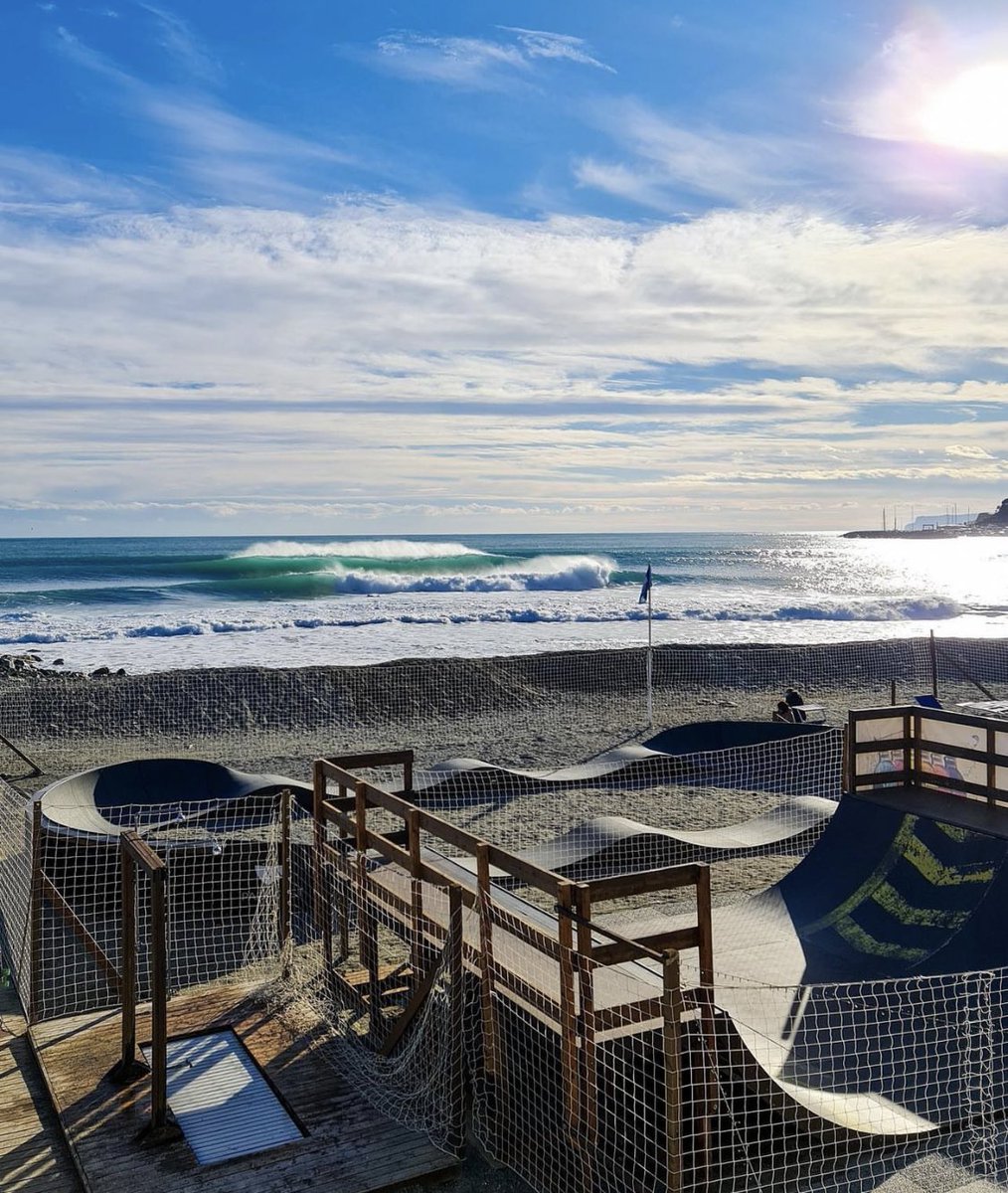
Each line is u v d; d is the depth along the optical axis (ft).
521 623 112.06
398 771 50.26
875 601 126.11
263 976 26.21
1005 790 28.86
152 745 59.00
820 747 51.67
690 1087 16.52
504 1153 18.04
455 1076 18.24
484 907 18.57
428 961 20.35
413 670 72.43
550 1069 17.24
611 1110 16.93
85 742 59.57
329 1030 22.29
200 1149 17.89
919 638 86.63
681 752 53.21
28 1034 22.35
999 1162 17.83
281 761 54.29
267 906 30.30
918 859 27.30
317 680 69.26
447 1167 17.47
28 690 65.41
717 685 76.43
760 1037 21.26
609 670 77.10
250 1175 17.13
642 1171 16.63
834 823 30.14
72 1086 19.81
